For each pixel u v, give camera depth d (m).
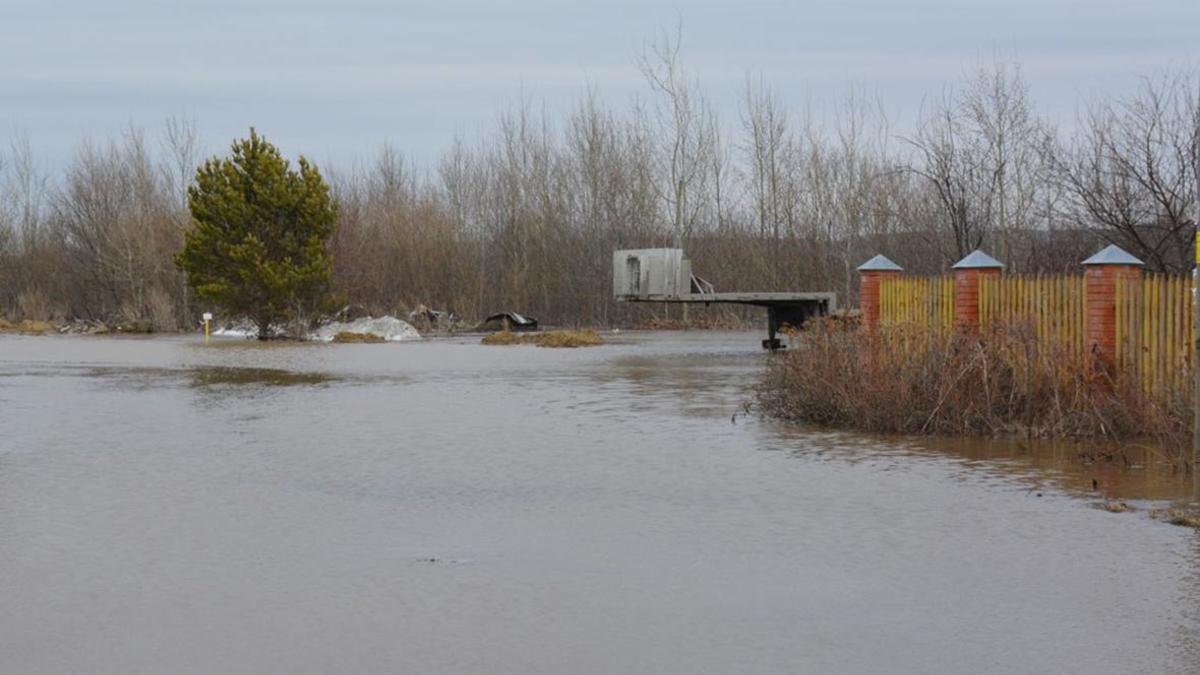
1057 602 7.44
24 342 46.09
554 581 8.01
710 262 58.81
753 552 8.86
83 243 67.62
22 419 17.92
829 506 10.70
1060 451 14.09
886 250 51.34
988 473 12.51
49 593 7.72
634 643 6.63
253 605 7.42
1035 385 15.90
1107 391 15.72
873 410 16.22
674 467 13.01
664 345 40.09
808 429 16.34
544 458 13.71
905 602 7.46
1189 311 14.85
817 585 7.88
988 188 36.75
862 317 19.25
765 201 59.22
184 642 6.67
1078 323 16.36
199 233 47.75
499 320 57.62
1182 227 22.06
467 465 13.20
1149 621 7.02
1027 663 6.27
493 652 6.48
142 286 59.84
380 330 48.19
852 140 57.06
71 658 6.40
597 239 61.06
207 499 11.12
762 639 6.71
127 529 9.73
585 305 60.75
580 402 20.31
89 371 28.73
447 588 7.83
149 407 19.70
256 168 47.03
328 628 6.93
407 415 18.34
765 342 37.09
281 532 9.62
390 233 62.34
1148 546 9.00
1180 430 14.55
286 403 20.33
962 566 8.39
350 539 9.35
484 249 63.84
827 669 6.18
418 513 10.41
